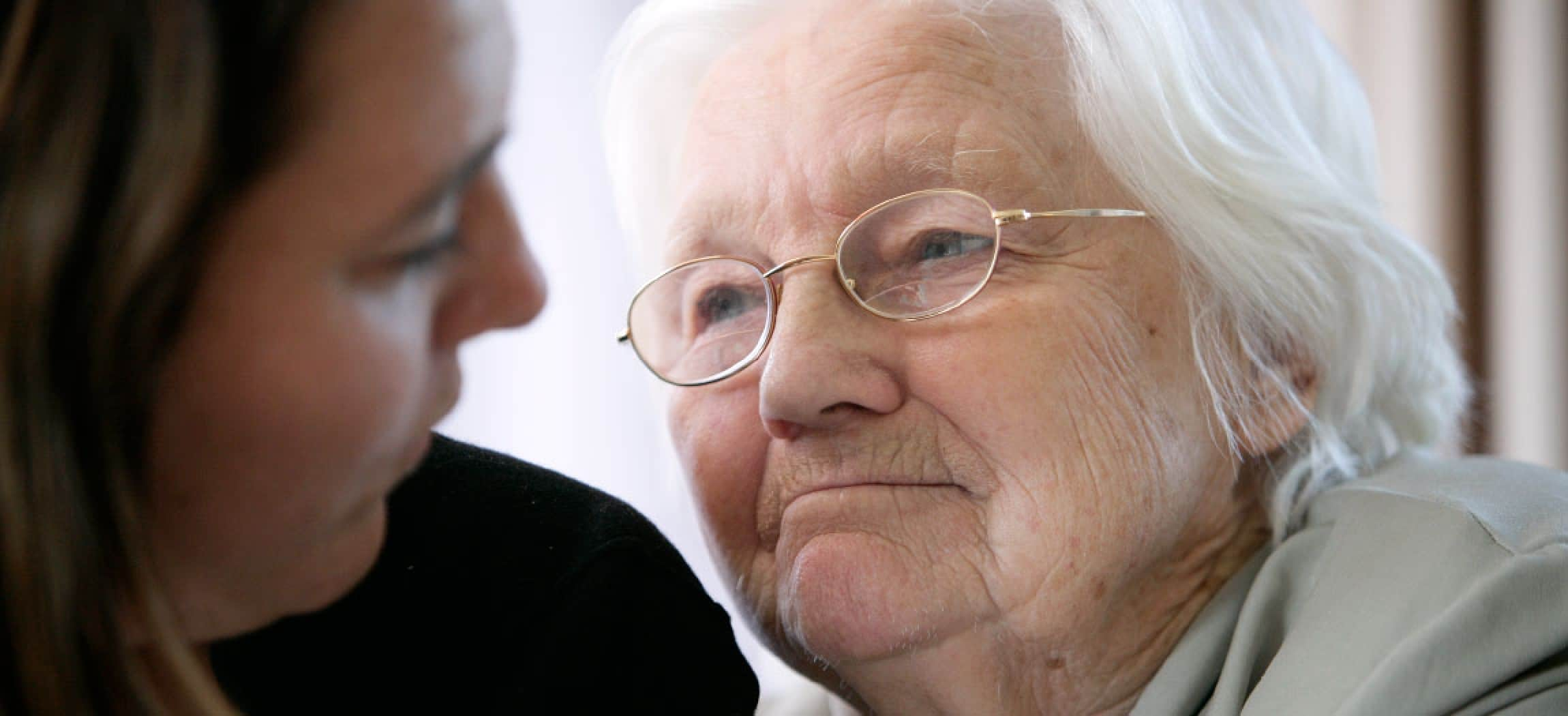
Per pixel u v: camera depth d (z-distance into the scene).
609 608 0.90
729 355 1.25
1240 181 1.15
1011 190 1.14
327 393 0.58
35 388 0.52
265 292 0.55
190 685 0.57
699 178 1.28
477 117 0.61
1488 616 0.93
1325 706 0.96
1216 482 1.20
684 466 1.28
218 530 0.60
